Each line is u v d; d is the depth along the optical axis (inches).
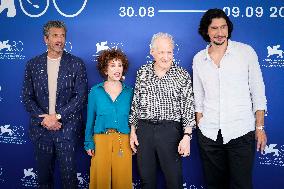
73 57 96.6
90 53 109.4
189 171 108.9
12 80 113.7
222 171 93.4
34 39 111.6
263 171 106.3
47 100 95.2
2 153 115.5
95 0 108.0
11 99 114.1
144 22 106.8
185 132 87.7
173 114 88.6
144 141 89.2
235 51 85.5
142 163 89.8
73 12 109.1
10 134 115.2
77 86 95.1
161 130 88.1
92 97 93.0
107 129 91.7
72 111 93.4
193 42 105.3
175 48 106.0
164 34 88.1
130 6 106.8
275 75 103.7
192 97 89.7
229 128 86.0
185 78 89.1
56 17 110.1
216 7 103.7
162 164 89.7
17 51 112.7
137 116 91.8
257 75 85.4
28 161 115.2
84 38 109.3
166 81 87.8
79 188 112.1
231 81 85.2
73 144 96.1
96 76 110.0
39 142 96.5
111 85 94.2
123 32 107.7
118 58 92.1
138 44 107.5
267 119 104.8
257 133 85.9
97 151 91.6
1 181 117.0
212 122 88.0
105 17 108.1
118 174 91.8
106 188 91.6
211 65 87.1
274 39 102.9
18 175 115.8
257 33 103.3
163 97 87.8
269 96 104.2
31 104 95.1
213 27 84.8
